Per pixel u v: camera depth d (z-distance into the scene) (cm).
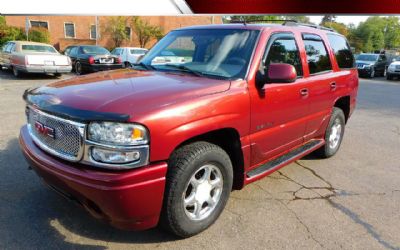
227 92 303
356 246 304
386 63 2636
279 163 386
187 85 297
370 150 594
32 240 290
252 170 359
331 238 314
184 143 287
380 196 406
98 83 306
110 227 314
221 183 315
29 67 1316
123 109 246
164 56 389
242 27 376
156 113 251
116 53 1925
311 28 461
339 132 543
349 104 548
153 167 253
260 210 357
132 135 242
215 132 307
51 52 1446
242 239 306
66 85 307
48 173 269
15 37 2841
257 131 342
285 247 298
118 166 243
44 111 276
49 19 3331
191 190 294
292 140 412
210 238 305
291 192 405
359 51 7762
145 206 255
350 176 466
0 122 636
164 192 270
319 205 376
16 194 365
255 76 333
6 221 315
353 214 360
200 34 392
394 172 489
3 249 276
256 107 332
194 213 299
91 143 246
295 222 338
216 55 356
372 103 1141
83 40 3491
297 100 395
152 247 289
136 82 305
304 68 415
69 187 257
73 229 308
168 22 3762
